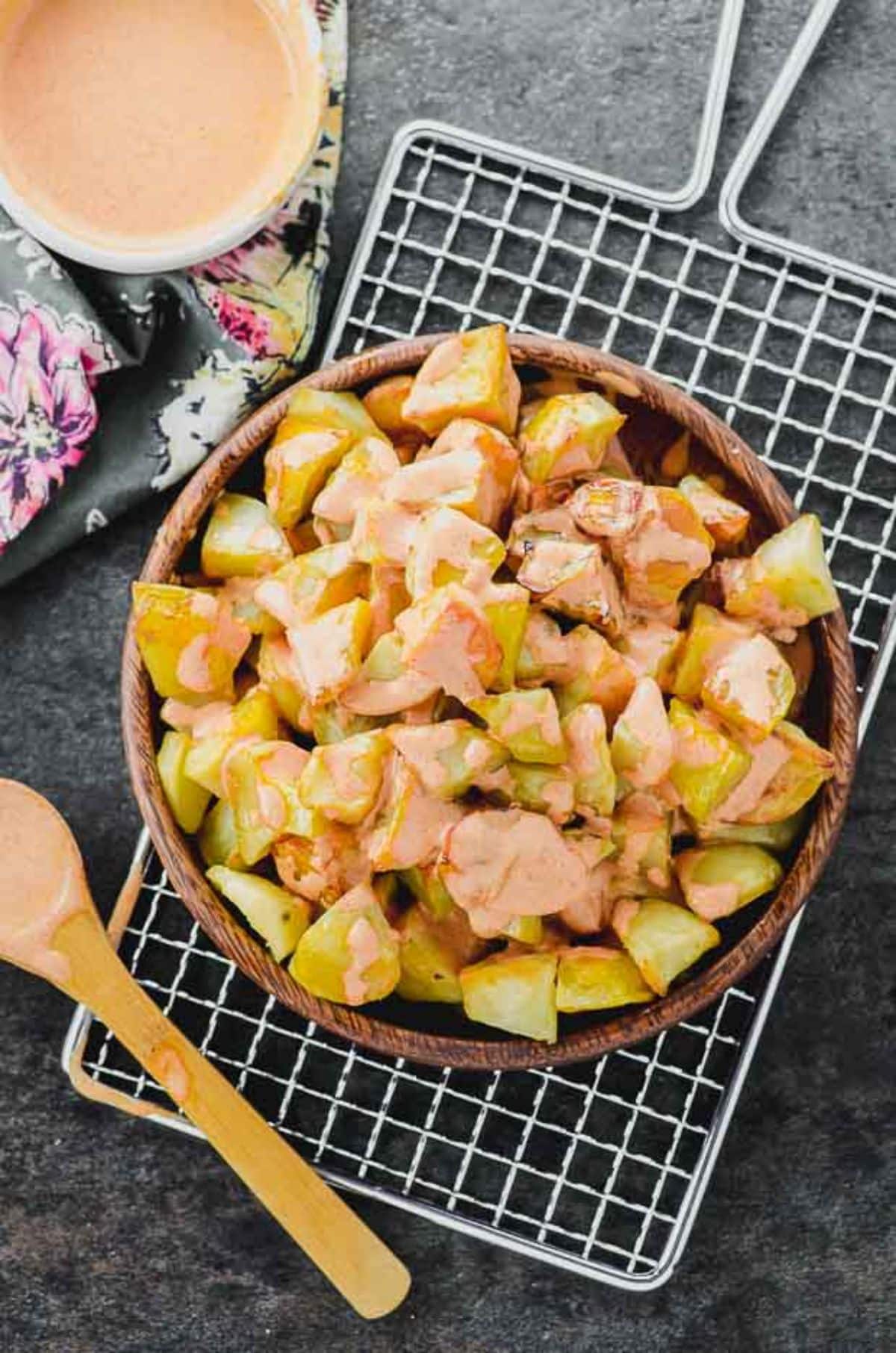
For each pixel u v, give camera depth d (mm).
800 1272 1113
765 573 955
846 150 1101
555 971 961
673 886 974
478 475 941
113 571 1104
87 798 1106
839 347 1083
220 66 1029
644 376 968
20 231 1048
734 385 1104
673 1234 1062
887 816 1104
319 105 1017
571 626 961
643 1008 966
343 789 940
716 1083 1096
